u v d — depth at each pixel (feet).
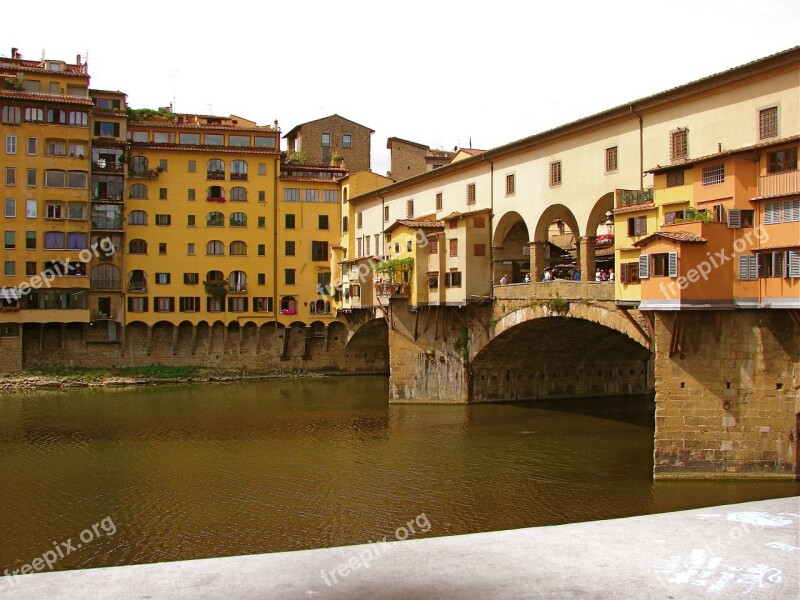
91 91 251.60
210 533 91.25
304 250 264.93
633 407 183.01
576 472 118.11
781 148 97.96
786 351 99.19
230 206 258.98
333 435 152.05
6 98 230.07
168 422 167.63
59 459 131.44
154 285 250.78
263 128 269.03
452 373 189.37
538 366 195.11
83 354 245.04
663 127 124.16
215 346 257.75
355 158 315.37
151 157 253.24
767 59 103.55
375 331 252.01
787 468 100.01
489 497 105.40
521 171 162.81
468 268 173.78
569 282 143.13
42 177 233.35
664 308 101.45
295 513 99.19
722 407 101.71
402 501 104.42
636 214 118.32
